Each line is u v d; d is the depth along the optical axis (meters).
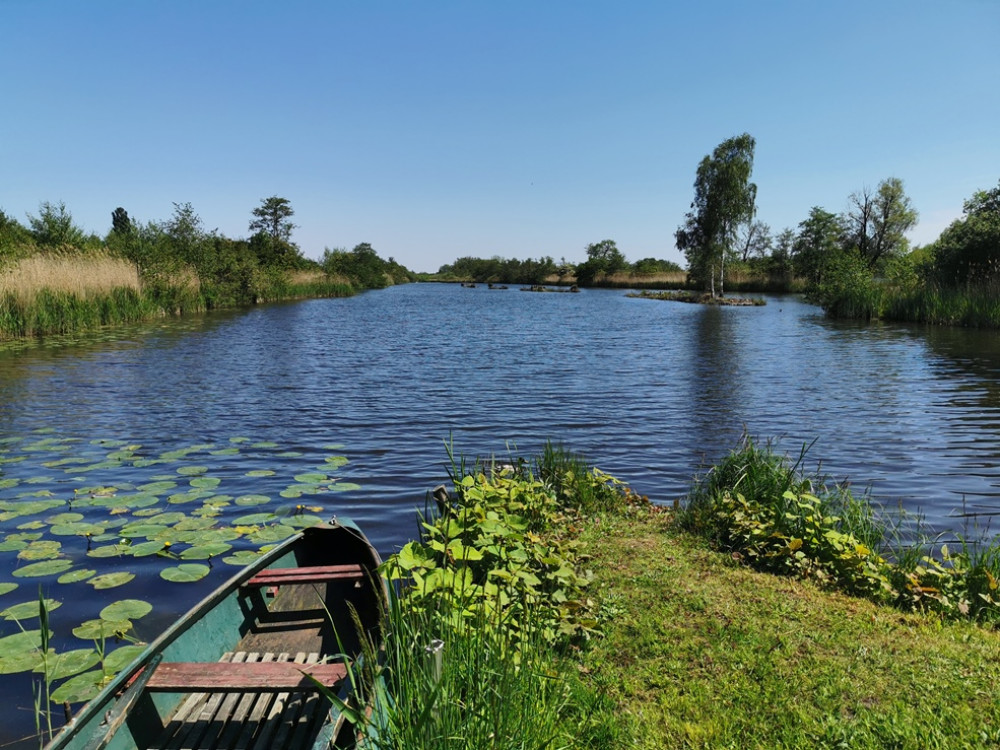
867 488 8.36
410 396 14.48
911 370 18.02
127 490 8.00
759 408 13.28
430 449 10.12
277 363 19.28
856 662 4.03
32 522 6.89
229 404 13.43
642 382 16.44
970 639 4.41
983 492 8.27
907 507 7.76
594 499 7.36
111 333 25.91
